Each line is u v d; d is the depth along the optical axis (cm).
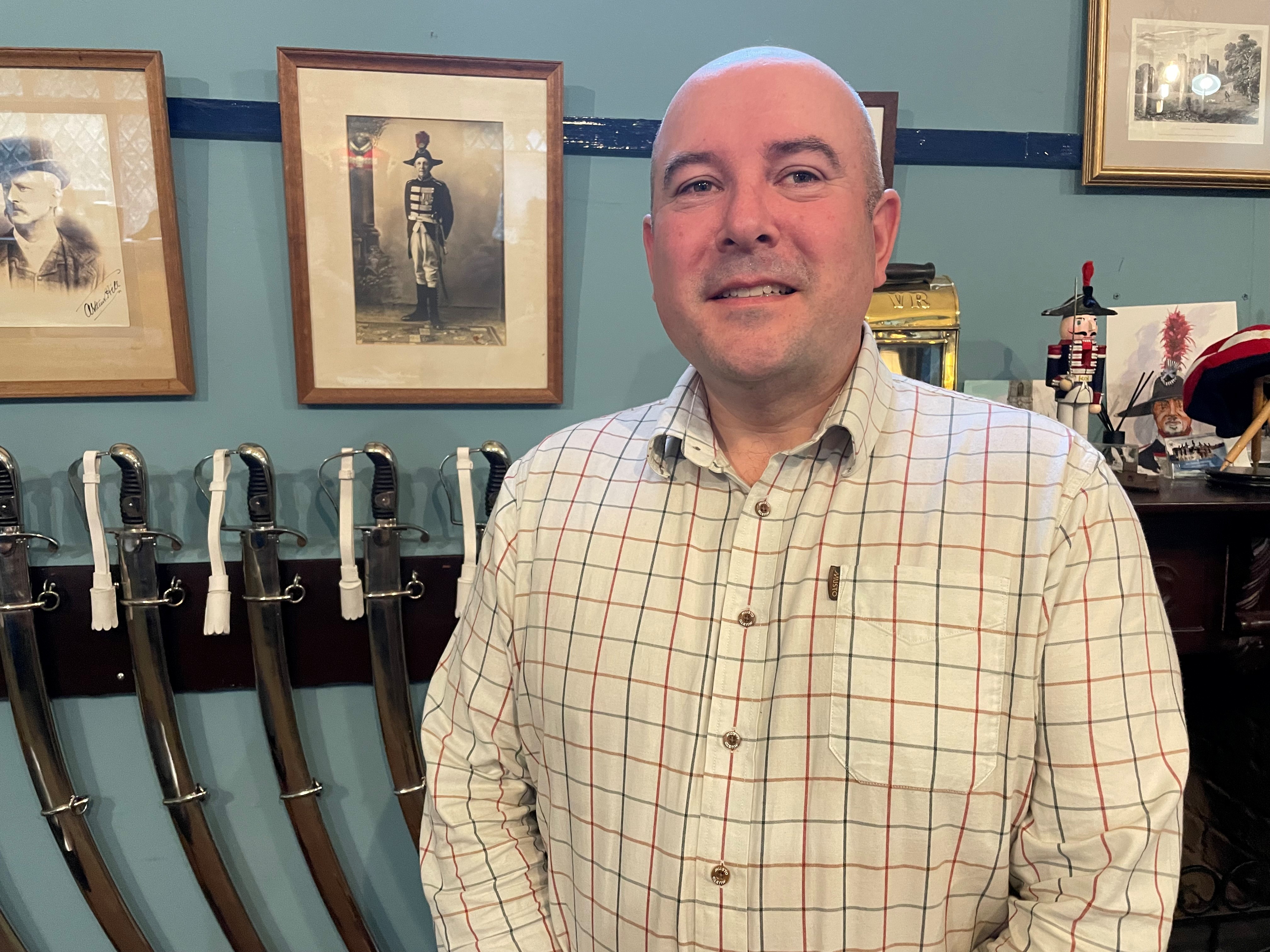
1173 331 127
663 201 77
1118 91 124
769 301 71
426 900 129
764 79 73
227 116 114
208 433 118
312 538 122
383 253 117
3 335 112
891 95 119
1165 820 64
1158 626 69
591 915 79
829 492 77
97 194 112
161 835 123
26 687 112
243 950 120
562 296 120
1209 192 129
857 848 69
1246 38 125
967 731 67
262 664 115
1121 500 71
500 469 117
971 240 127
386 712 118
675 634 76
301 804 119
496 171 117
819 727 71
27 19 110
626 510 83
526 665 84
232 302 117
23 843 121
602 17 119
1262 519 102
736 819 72
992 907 72
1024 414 77
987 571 69
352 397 118
